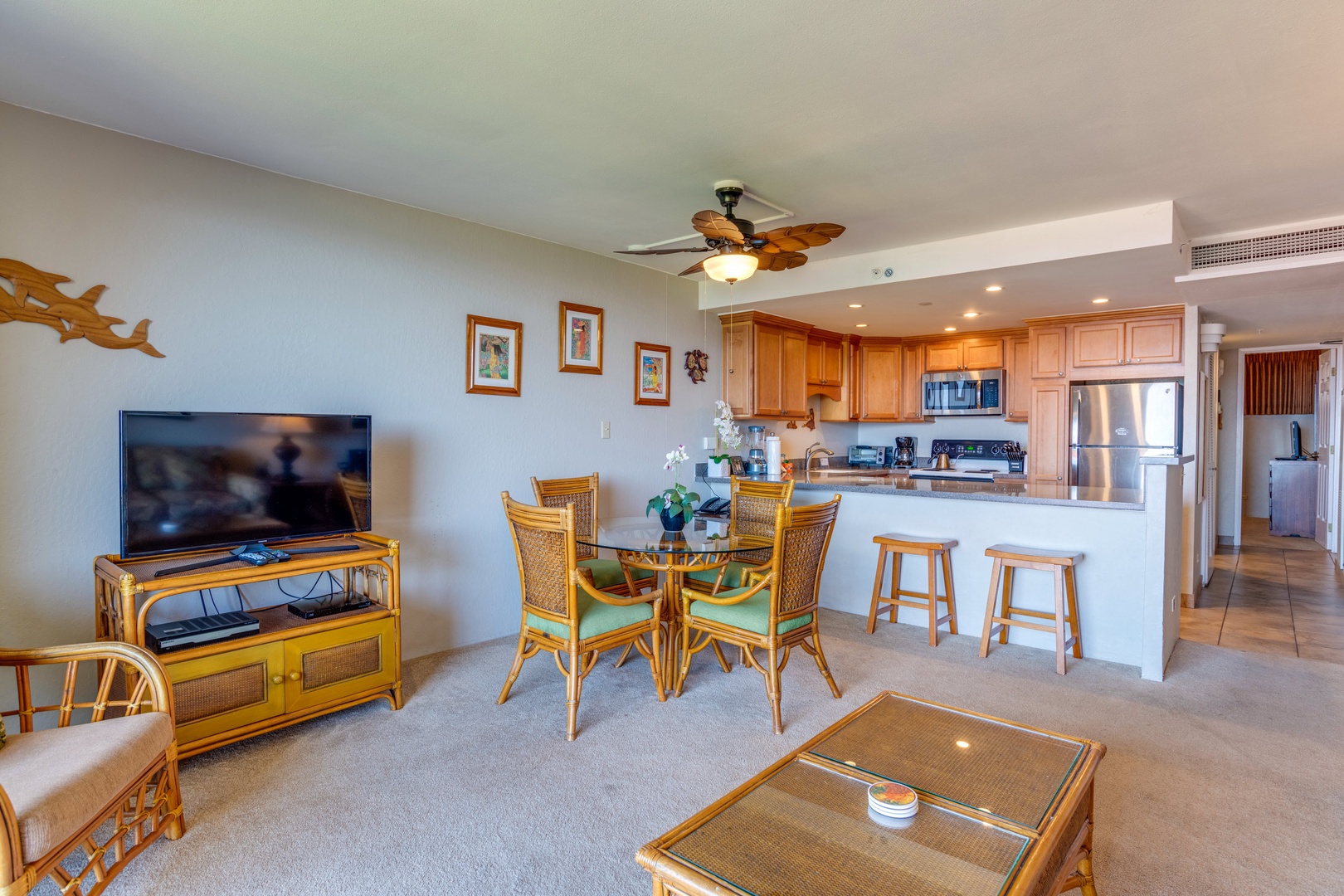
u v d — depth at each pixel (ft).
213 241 9.32
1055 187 10.22
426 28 6.16
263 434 8.96
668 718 9.32
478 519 12.54
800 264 10.63
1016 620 12.50
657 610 9.89
